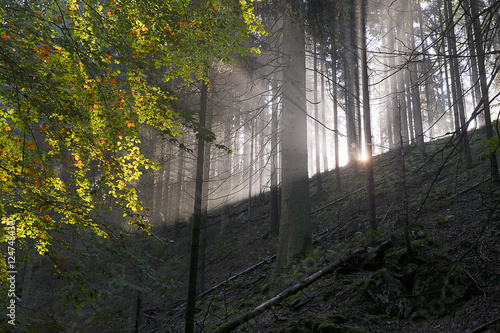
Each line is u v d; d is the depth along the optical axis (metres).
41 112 4.59
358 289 7.05
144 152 10.91
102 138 5.38
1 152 4.86
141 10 5.15
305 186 10.66
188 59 5.96
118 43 5.14
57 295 9.48
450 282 5.85
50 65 4.96
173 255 10.29
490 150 4.52
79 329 5.34
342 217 13.53
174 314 10.71
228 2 5.43
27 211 5.18
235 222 20.92
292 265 9.53
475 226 7.46
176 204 16.22
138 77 5.46
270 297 8.75
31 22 4.67
